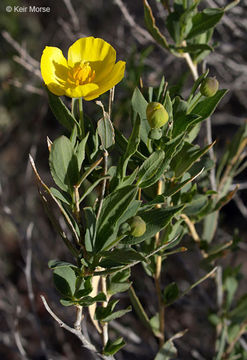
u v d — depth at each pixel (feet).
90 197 2.08
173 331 4.21
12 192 5.45
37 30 5.66
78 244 1.50
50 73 1.55
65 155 1.42
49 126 5.66
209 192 1.75
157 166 1.50
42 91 3.45
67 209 1.50
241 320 2.18
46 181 5.72
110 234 1.48
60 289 1.49
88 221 1.47
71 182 1.45
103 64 1.57
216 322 2.21
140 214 1.49
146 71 3.42
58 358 3.28
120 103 2.43
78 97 1.51
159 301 1.79
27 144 5.64
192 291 2.78
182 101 1.58
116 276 1.62
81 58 1.59
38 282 2.85
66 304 1.48
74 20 3.57
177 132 1.58
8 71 4.39
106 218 1.47
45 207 1.48
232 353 2.23
